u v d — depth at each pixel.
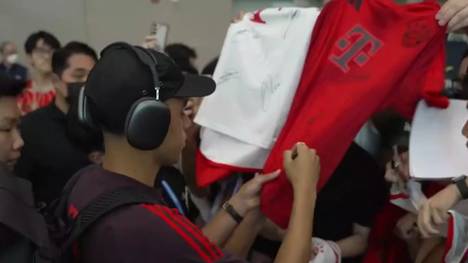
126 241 0.81
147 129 0.84
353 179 1.39
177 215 0.86
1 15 3.90
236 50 1.28
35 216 0.95
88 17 4.00
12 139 1.36
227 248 1.21
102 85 0.87
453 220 1.08
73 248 0.88
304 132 1.12
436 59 1.07
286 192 1.13
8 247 0.89
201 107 1.30
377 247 1.38
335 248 1.32
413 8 1.09
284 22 1.25
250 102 1.23
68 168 1.89
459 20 1.00
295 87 1.18
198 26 3.97
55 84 2.01
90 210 0.84
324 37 1.16
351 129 1.10
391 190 1.27
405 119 1.28
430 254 1.29
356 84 1.10
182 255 0.81
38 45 2.71
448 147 1.08
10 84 1.34
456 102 1.09
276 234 1.38
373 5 1.13
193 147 1.43
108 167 0.93
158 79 0.86
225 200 1.41
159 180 1.46
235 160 1.23
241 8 3.81
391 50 1.09
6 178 1.00
